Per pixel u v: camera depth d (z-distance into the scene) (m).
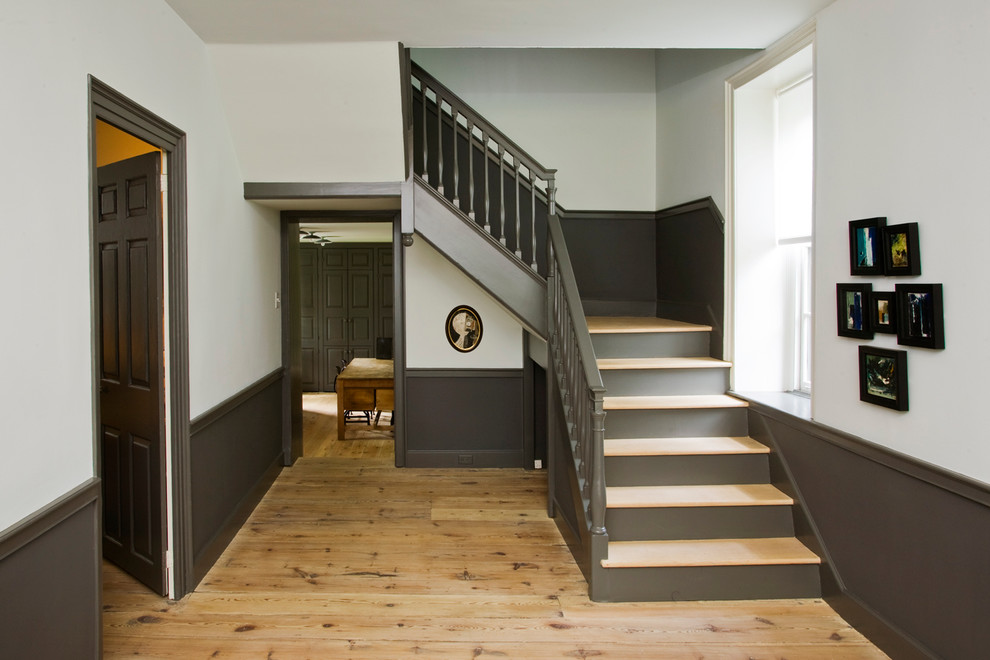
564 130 5.27
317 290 9.75
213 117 3.38
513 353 5.25
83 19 2.07
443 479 4.93
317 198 4.00
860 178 2.64
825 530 2.93
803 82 3.46
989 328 2.04
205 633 2.67
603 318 5.09
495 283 4.07
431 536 3.77
